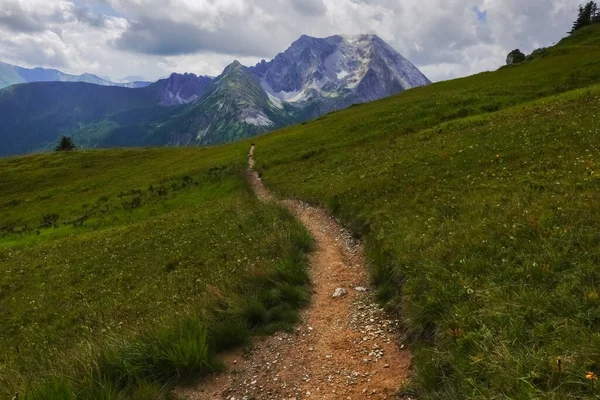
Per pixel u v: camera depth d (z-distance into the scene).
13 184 81.12
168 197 49.06
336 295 12.61
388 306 11.15
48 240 42.94
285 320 11.16
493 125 28.98
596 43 84.44
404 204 18.17
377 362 8.93
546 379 5.97
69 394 7.50
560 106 29.00
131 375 8.55
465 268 10.12
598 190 12.05
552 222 10.75
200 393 8.37
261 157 56.50
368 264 14.40
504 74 71.44
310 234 19.38
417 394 7.33
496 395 5.95
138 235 31.89
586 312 6.99
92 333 15.23
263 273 13.51
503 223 11.85
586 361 5.85
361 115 63.84
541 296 7.83
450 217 14.41
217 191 44.88
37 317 20.66
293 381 8.61
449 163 22.55
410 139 35.72
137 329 10.30
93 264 27.09
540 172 16.09
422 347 8.35
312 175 36.00
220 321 10.73
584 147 17.80
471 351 7.18
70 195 66.62
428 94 69.62
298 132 70.00
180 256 22.97
